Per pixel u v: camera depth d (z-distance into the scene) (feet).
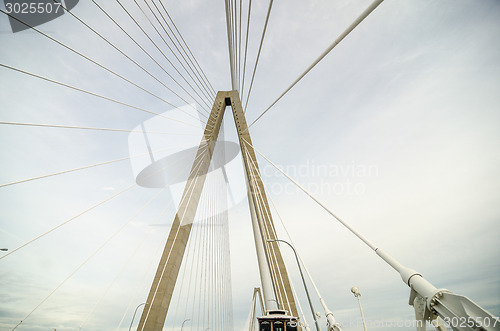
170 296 67.97
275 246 79.41
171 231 76.54
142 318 61.82
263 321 43.57
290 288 71.61
